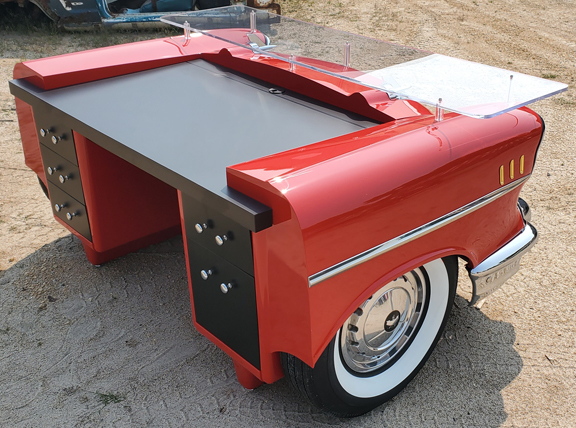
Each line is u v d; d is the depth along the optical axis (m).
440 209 1.83
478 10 9.73
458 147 1.84
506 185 2.07
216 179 1.73
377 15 9.16
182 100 2.48
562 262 3.08
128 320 2.62
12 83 2.71
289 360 1.79
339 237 1.56
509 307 2.71
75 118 2.26
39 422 2.07
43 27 7.52
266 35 2.72
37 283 2.87
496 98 1.83
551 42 7.89
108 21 7.40
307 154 1.74
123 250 3.03
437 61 2.26
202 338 2.52
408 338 2.19
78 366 2.34
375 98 2.33
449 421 2.08
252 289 1.72
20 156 4.24
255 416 2.10
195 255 1.91
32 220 3.44
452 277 2.19
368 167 1.64
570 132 4.90
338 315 1.67
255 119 2.27
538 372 2.31
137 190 2.79
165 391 2.22
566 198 3.78
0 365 2.34
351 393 1.98
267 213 1.53
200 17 2.94
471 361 2.37
